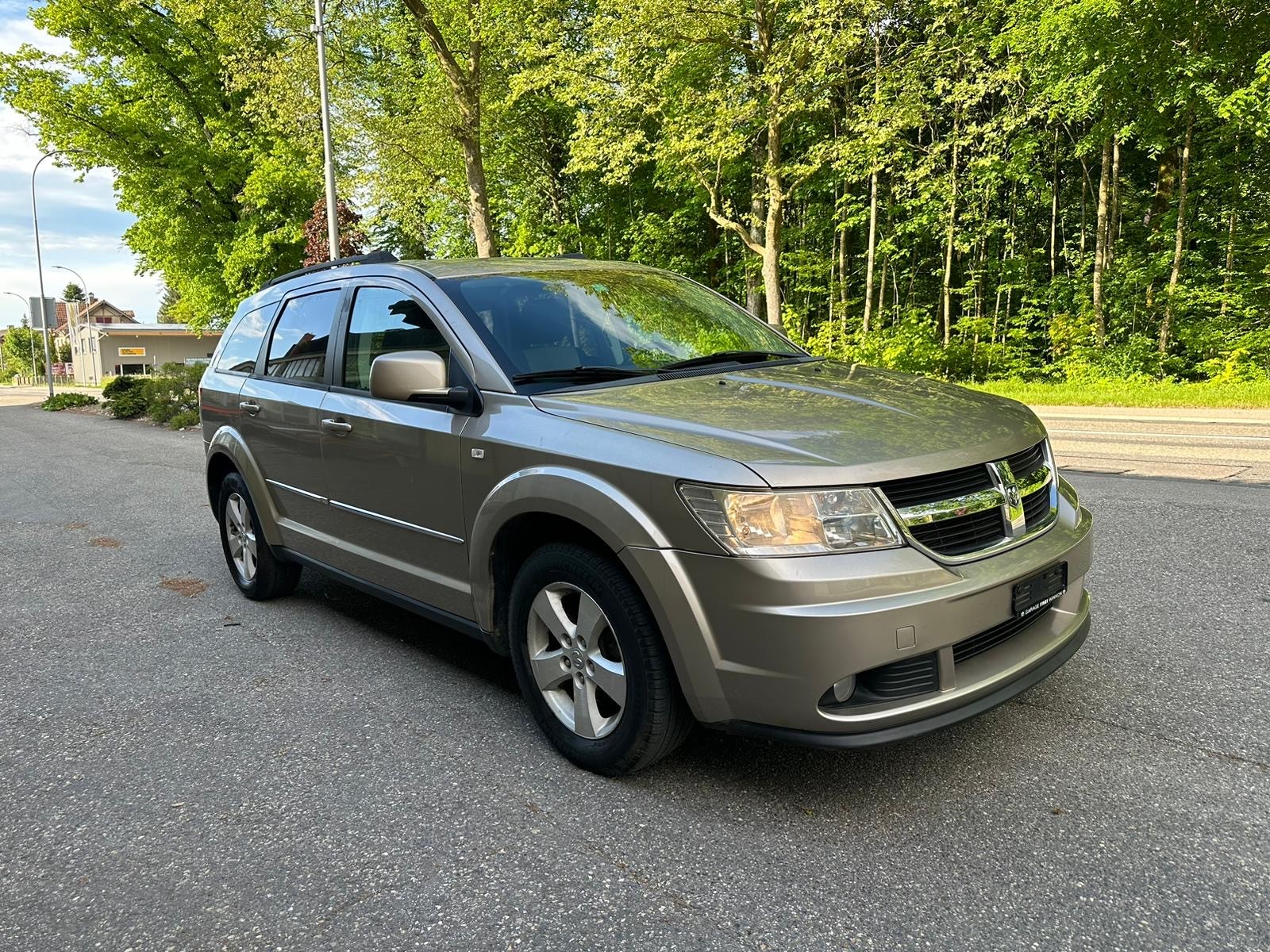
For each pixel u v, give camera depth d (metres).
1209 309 18.59
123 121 25.84
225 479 5.00
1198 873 2.12
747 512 2.26
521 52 19.59
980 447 2.56
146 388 20.45
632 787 2.70
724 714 2.38
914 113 17.30
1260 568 4.49
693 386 3.00
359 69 22.20
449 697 3.50
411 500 3.38
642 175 28.88
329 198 19.50
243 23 21.61
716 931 2.00
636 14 16.91
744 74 18.59
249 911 2.16
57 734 3.29
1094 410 13.23
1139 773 2.61
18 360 93.88
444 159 23.20
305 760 2.99
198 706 3.50
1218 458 7.92
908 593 2.26
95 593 5.29
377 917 2.11
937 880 2.15
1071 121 18.25
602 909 2.10
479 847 2.40
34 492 9.62
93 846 2.50
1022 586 2.49
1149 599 4.12
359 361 3.77
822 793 2.60
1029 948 1.89
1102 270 19.45
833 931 1.97
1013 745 2.83
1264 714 2.95
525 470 2.80
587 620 2.72
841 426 2.55
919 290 27.36
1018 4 17.31
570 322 3.40
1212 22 15.01
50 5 25.08
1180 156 19.11
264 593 4.89
